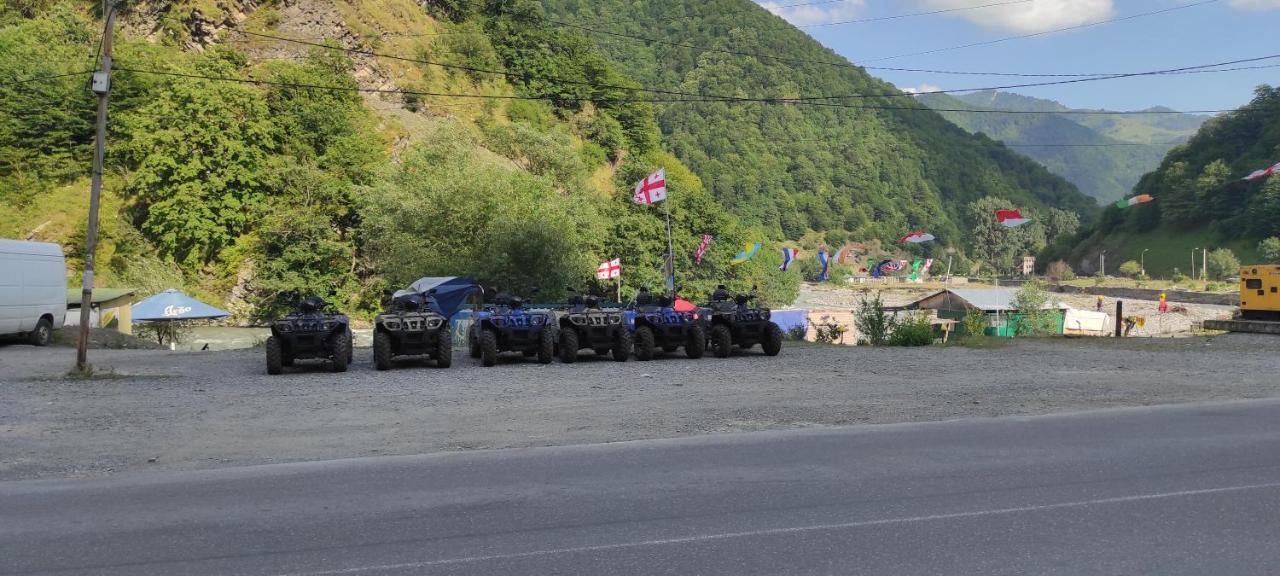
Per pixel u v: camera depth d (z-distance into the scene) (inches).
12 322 885.8
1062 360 688.4
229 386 561.3
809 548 194.9
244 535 209.6
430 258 1731.1
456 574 178.9
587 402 462.0
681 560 186.7
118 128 2397.9
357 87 2883.9
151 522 222.5
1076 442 323.3
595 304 760.3
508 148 3272.6
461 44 4370.1
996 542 198.5
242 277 2246.6
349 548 198.2
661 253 2898.6
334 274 2285.9
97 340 1054.4
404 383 573.9
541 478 270.1
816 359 719.7
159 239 2229.3
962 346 864.9
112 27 639.1
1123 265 6043.3
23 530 215.8
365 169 2492.6
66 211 2235.5
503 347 710.5
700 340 733.3
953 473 271.3
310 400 484.7
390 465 295.1
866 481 261.1
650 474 274.4
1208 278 5216.5
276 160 2402.8
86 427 389.4
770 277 3671.3
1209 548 192.9
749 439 338.3
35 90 2399.1
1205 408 412.5
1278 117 5959.6
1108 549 192.7
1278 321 905.5
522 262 1476.4
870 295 5032.0
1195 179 6141.7
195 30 3070.9
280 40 3152.1
